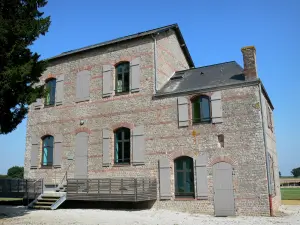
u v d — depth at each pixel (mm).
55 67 23266
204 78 19578
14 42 13789
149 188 17609
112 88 20750
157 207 17844
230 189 16234
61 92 22578
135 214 15805
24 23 13906
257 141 16062
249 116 16438
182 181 17641
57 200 17859
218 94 17297
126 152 19562
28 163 22938
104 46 21500
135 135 19203
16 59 14023
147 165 18516
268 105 19906
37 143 22766
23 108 14648
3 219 14156
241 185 16062
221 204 16266
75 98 21938
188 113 17953
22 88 14117
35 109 23484
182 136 17891
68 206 19422
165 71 21000
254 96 16500
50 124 22578
